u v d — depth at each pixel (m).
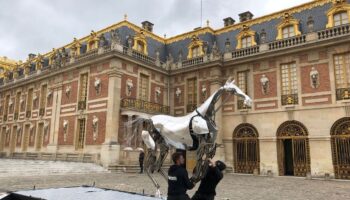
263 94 23.75
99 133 24.69
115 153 23.12
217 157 24.45
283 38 23.30
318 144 20.66
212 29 29.66
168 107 28.88
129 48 25.88
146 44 28.27
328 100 20.70
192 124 7.79
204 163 6.69
